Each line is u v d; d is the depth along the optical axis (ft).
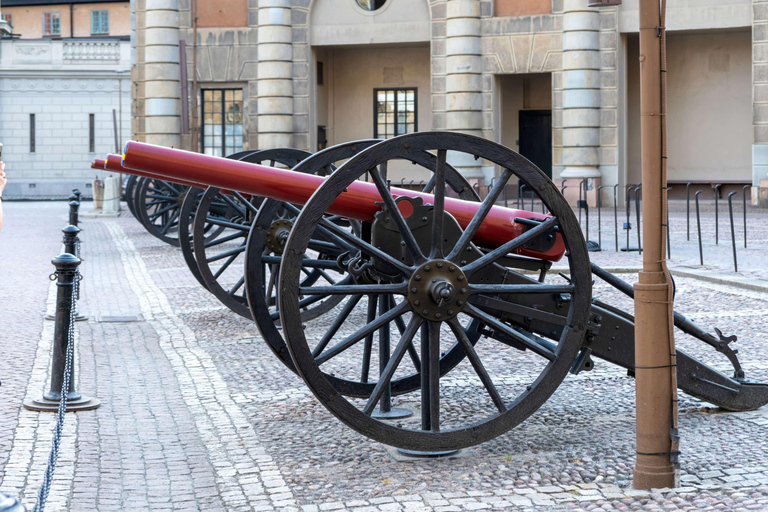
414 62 101.19
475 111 91.71
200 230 30.01
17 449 17.34
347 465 16.33
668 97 94.27
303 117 97.50
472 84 91.25
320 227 18.28
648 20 14.78
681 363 18.89
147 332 30.09
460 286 16.16
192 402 20.95
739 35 91.71
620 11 88.48
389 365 15.92
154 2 96.99
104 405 20.71
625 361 18.42
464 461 16.44
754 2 85.05
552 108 90.33
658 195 14.96
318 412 19.94
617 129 88.94
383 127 102.63
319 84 101.45
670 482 14.93
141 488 15.24
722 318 30.86
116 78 146.82
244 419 19.48
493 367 23.97
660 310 14.85
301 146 97.81
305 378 15.31
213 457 16.90
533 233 16.51
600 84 89.10
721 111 92.99
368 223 17.78
